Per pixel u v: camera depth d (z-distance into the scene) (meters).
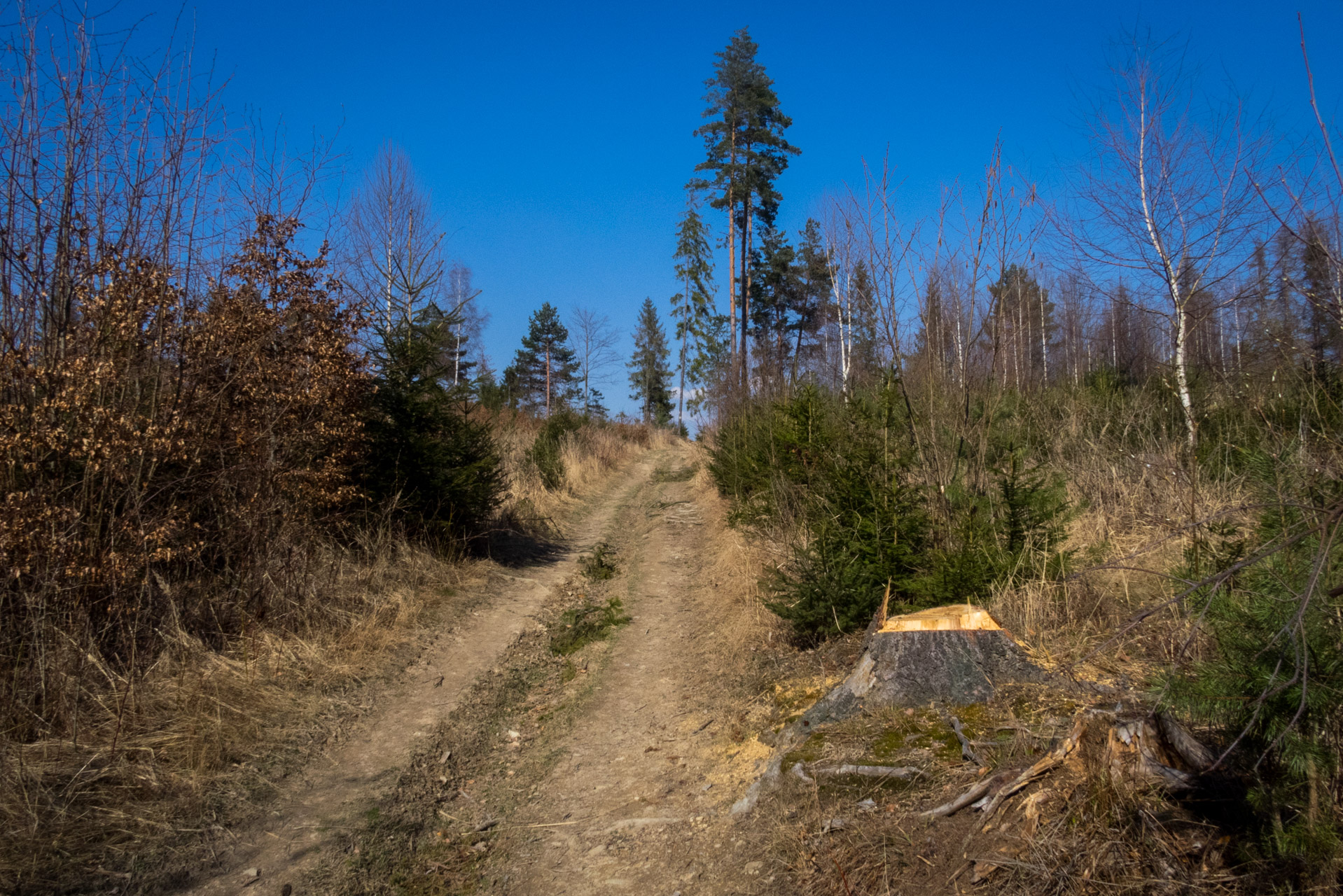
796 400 9.73
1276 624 2.41
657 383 60.72
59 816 3.63
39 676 4.46
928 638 4.40
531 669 6.92
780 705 5.20
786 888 3.17
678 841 3.85
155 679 5.10
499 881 3.76
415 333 9.55
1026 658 4.36
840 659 5.70
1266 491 3.27
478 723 5.64
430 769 4.87
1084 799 2.93
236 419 6.78
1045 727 3.64
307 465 7.62
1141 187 8.40
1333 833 2.27
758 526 10.13
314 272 7.64
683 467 24.88
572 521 14.31
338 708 5.46
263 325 7.01
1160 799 2.79
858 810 3.42
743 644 6.85
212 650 5.71
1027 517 5.86
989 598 5.57
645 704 6.05
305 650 6.09
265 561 6.62
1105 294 8.69
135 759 4.27
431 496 9.35
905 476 7.00
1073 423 9.05
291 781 4.45
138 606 5.30
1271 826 2.50
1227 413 7.66
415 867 3.88
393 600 7.63
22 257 5.45
